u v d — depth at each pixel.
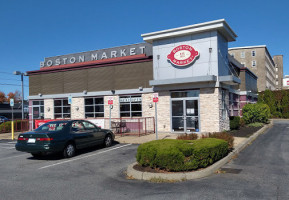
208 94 14.98
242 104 24.58
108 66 19.11
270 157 9.05
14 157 10.45
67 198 5.45
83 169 8.10
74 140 10.20
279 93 34.09
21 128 20.20
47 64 24.25
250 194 5.40
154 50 16.61
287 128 19.27
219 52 15.27
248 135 14.14
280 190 5.62
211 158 7.59
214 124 14.72
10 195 5.69
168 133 15.92
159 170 7.15
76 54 23.20
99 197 5.48
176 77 15.88
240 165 8.00
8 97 74.69
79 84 20.20
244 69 24.80
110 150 11.34
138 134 15.80
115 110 18.67
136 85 18.00
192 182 6.39
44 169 8.20
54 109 21.33
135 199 5.31
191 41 15.51
